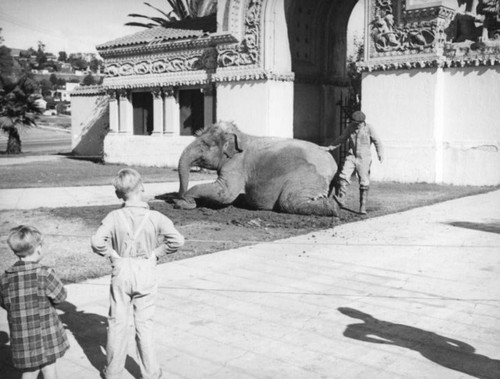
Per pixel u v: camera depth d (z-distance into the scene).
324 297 7.13
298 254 9.42
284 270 8.42
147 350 4.69
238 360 5.27
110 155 30.88
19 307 4.27
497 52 18.91
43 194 17.69
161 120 28.84
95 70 166.50
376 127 21.41
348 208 14.05
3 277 4.35
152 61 28.94
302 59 26.12
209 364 5.19
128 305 4.75
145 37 29.56
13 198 16.75
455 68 19.88
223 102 25.11
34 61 157.50
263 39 23.62
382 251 9.62
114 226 4.75
